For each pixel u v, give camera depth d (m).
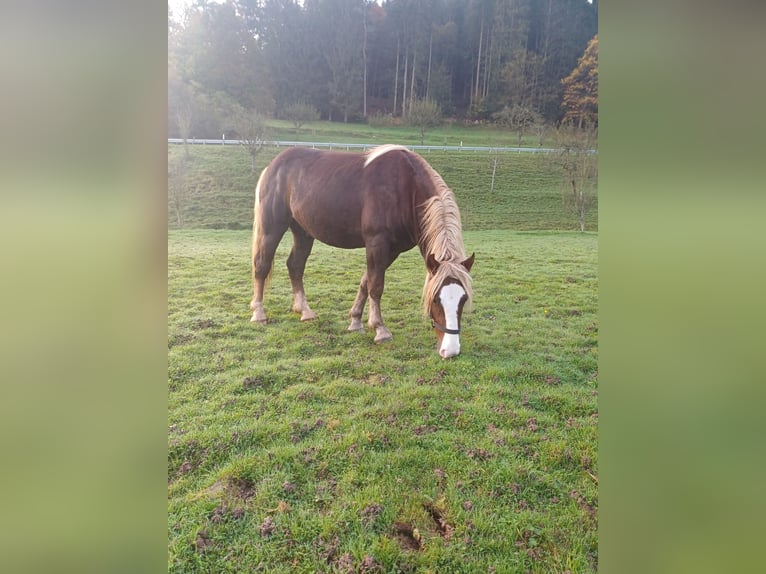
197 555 2.21
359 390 2.77
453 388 2.81
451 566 2.22
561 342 2.99
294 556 2.20
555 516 2.42
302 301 3.07
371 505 2.35
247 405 2.65
